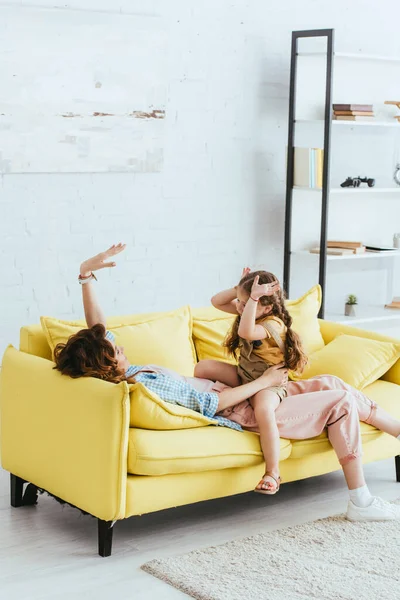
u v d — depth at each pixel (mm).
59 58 5184
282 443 3699
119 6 5410
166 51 5605
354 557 3377
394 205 6855
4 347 5281
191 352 4164
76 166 5340
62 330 3830
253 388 3723
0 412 3805
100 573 3240
